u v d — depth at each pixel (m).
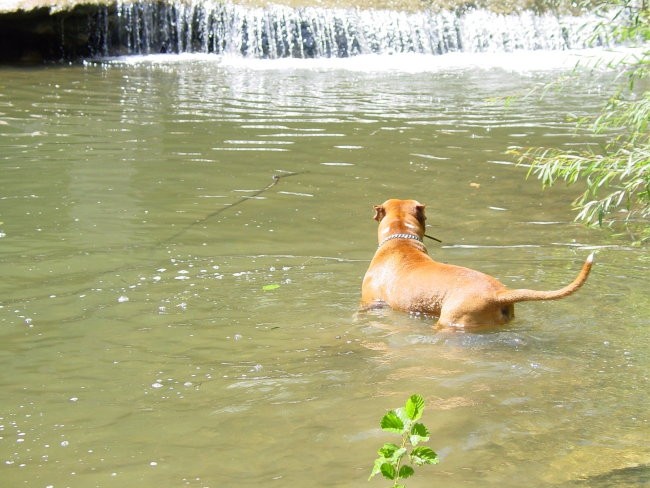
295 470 3.79
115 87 14.46
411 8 18.95
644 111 6.83
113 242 7.24
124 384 4.69
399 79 15.73
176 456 3.92
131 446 4.01
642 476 3.69
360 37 18.44
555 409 4.34
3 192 8.60
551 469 3.77
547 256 7.00
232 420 4.26
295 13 18.14
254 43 17.92
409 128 11.87
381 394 4.53
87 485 3.68
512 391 4.55
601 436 4.06
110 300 5.95
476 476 3.72
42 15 16.48
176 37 18.19
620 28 7.33
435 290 5.56
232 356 5.05
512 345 5.15
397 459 3.23
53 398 4.52
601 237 7.55
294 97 13.95
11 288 6.17
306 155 10.41
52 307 5.83
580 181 9.48
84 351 5.13
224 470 3.80
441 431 4.11
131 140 10.91
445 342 5.21
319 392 4.55
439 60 17.88
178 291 6.14
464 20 19.06
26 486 3.67
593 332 5.34
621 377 4.71
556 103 13.53
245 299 6.00
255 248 7.19
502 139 11.27
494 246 7.31
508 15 19.19
